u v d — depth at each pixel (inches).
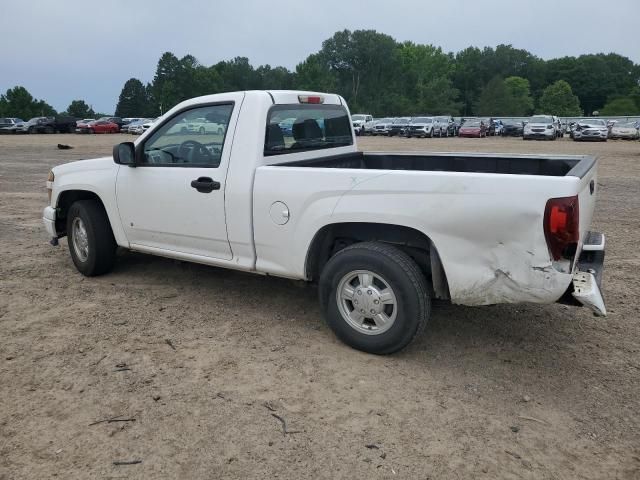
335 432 124.0
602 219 363.3
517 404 136.6
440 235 144.4
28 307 193.2
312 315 189.9
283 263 171.0
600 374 151.7
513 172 203.0
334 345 166.9
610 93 5039.4
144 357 157.5
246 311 192.7
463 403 136.5
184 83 4079.7
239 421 127.4
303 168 162.4
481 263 141.6
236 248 180.1
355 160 228.7
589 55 5162.4
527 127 1515.7
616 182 561.0
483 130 1772.9
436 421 128.8
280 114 182.9
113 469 111.2
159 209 195.3
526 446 120.6
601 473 112.7
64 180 226.5
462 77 5036.9
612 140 1517.0
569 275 134.9
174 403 134.3
